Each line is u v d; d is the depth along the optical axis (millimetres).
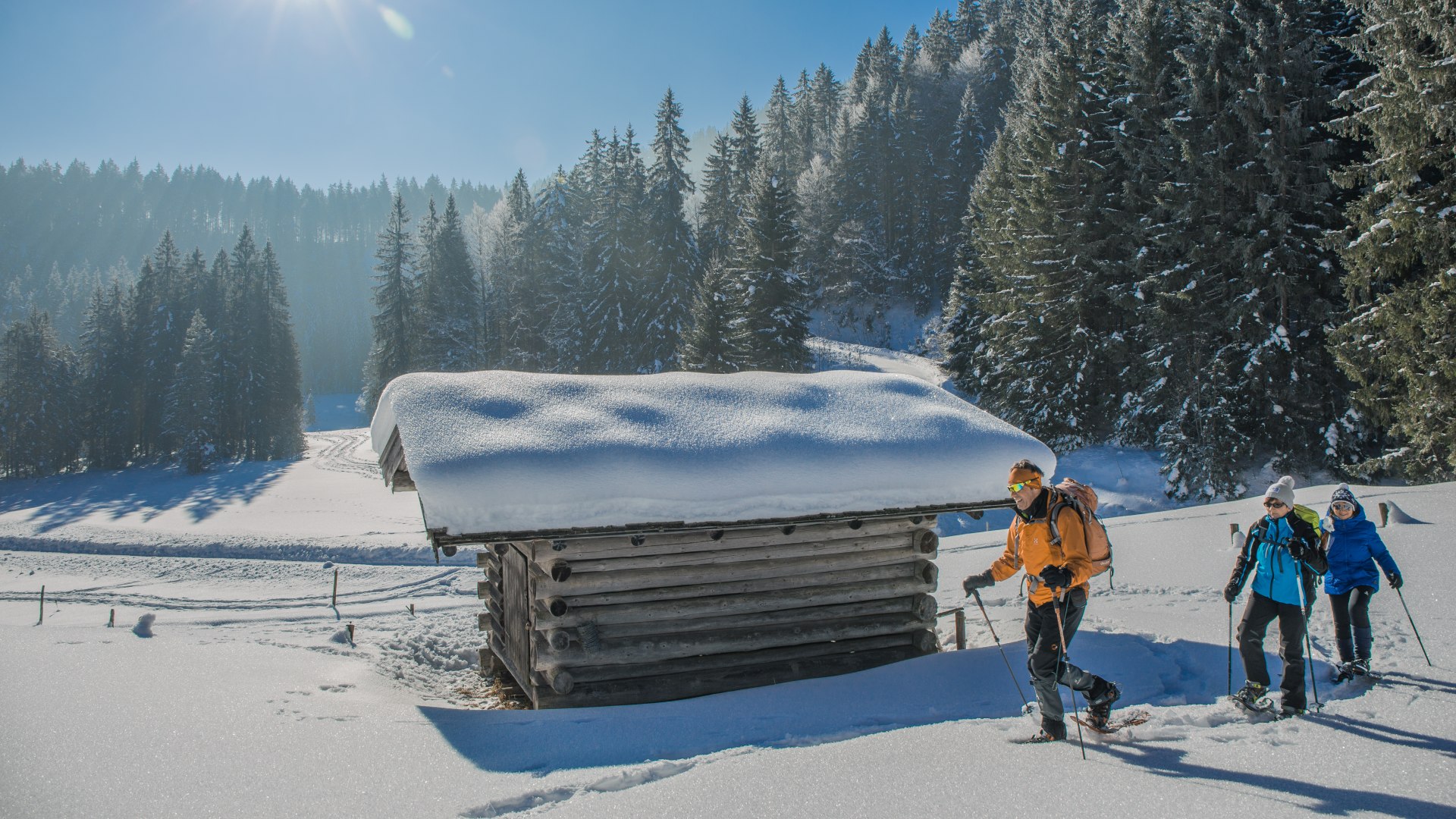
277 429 65312
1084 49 33938
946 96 85188
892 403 8484
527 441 6711
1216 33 27812
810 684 6648
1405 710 5199
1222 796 3881
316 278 181375
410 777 4594
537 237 61594
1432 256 19641
